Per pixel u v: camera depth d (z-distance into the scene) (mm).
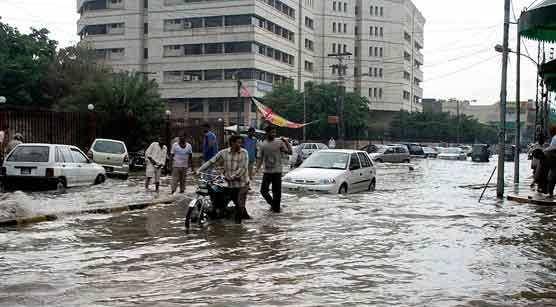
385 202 14469
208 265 7215
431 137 88812
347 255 7934
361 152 18359
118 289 6023
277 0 76062
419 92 111000
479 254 8086
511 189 19359
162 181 21156
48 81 51062
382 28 93375
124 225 10375
